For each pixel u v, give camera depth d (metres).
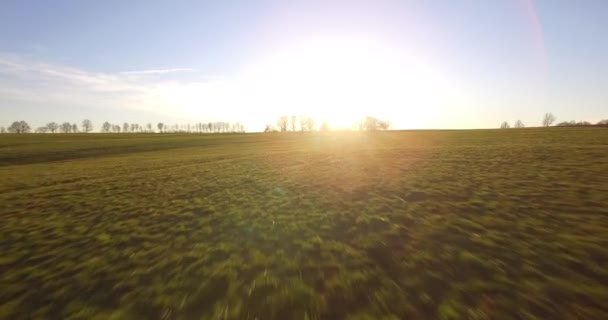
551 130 82.88
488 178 21.22
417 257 10.52
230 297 8.77
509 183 19.36
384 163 31.78
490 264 9.63
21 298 9.37
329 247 11.91
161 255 11.99
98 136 129.25
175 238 13.80
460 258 10.20
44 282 10.27
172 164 41.09
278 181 25.98
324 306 8.05
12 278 10.66
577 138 53.03
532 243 10.85
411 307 7.75
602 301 7.49
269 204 18.95
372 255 10.97
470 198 16.88
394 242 11.97
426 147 46.00
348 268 10.09
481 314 7.30
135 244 13.30
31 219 17.59
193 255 11.84
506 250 10.50
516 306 7.50
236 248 12.31
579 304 7.43
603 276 8.52
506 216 13.73
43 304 9.01
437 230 12.82
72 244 13.57
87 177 32.00
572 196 15.68
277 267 10.45
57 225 16.31
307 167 32.81
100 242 13.68
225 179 28.05
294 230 14.12
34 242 13.98
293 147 66.81
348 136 106.19
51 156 60.16
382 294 8.41
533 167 23.84
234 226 15.12
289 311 7.96
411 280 9.06
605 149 30.88
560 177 19.86
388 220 14.55
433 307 7.69
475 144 51.66
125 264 11.34
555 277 8.63
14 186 28.23
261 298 8.62
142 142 92.75
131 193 23.58
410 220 14.30
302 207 17.88
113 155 61.28
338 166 32.06
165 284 9.73
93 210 19.09
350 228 13.91
